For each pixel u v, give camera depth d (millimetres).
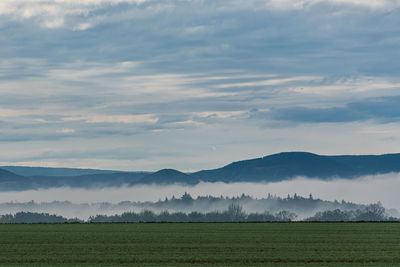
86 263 104750
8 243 144750
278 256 113188
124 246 134625
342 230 191125
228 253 118375
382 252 120312
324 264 102688
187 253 118875
